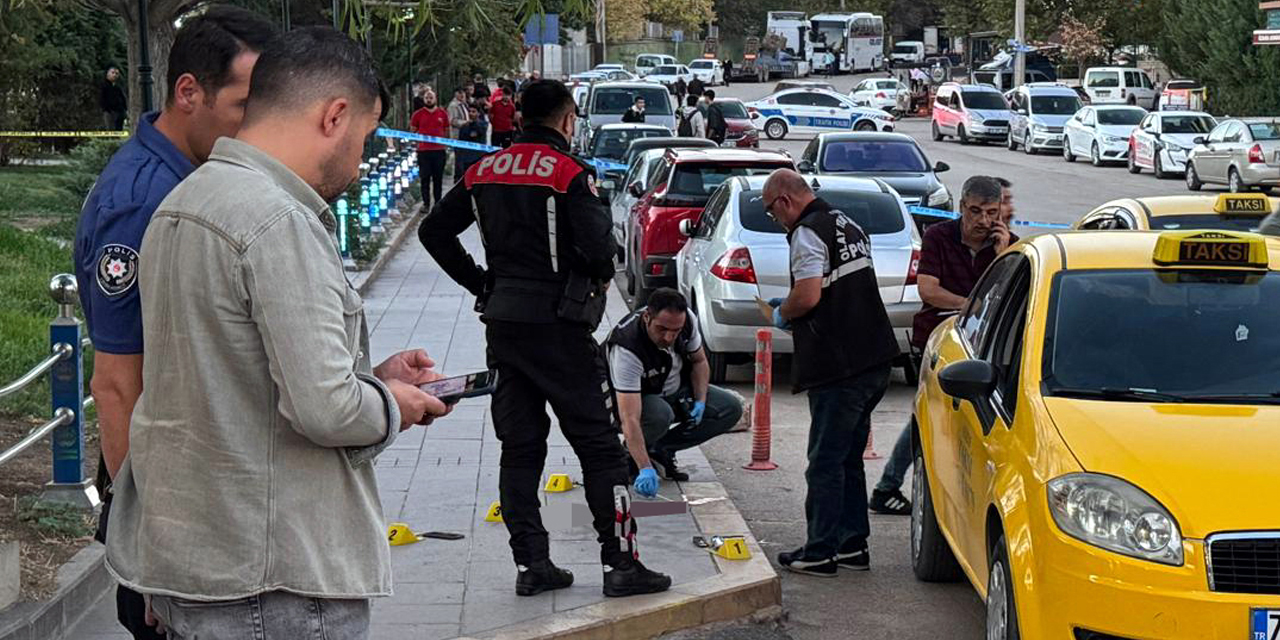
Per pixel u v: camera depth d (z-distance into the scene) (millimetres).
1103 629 4777
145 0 13180
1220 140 33938
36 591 5859
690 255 13688
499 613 6113
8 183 23922
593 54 92688
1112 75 59750
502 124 31562
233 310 2965
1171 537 4758
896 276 12312
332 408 2945
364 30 9039
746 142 38938
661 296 7949
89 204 3564
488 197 6020
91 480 7441
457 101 35062
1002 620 5484
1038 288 6133
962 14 82125
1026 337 5910
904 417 11578
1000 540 5535
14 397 9359
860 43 94062
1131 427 5215
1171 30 52562
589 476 6242
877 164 22672
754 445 9703
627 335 8008
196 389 2988
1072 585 4852
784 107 54562
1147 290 6047
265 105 3115
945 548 7105
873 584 7246
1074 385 5652
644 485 7859
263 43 3684
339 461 3107
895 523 8469
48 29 29125
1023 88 49688
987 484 5688
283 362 2926
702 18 109688
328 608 3102
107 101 30406
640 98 35469
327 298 2984
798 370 7105
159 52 14727
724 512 7859
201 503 3008
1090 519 4883
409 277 18406
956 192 33281
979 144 52250
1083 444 5125
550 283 6004
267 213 2967
